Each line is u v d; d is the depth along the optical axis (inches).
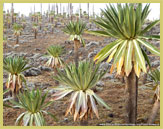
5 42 740.0
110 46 147.2
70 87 157.3
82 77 145.6
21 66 239.6
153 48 134.0
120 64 135.6
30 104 153.6
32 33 1039.0
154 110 182.5
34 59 619.2
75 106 142.1
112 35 143.3
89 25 1147.3
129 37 141.9
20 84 241.1
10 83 235.6
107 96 305.4
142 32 145.2
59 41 855.1
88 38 869.8
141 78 410.3
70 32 413.1
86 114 148.2
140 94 306.8
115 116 225.9
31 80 416.8
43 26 1259.8
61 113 245.1
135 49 137.5
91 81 152.3
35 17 1440.7
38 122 150.9
